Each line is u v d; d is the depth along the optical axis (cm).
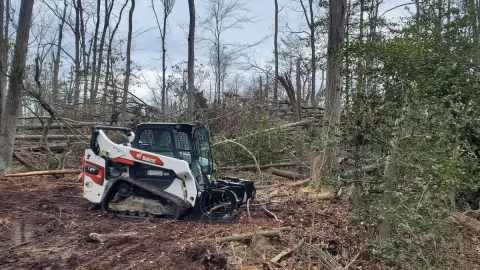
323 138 610
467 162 568
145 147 732
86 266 498
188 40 1752
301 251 541
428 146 474
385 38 549
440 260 503
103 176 740
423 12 723
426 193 477
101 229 644
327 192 801
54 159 1208
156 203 709
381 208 494
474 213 730
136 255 536
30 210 761
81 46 2862
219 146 1173
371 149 521
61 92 2494
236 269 495
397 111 493
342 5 958
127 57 2002
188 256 523
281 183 1032
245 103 1405
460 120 546
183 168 693
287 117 1517
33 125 1393
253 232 592
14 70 1094
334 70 906
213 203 731
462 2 742
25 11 1105
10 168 1091
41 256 532
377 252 496
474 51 595
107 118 1745
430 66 502
